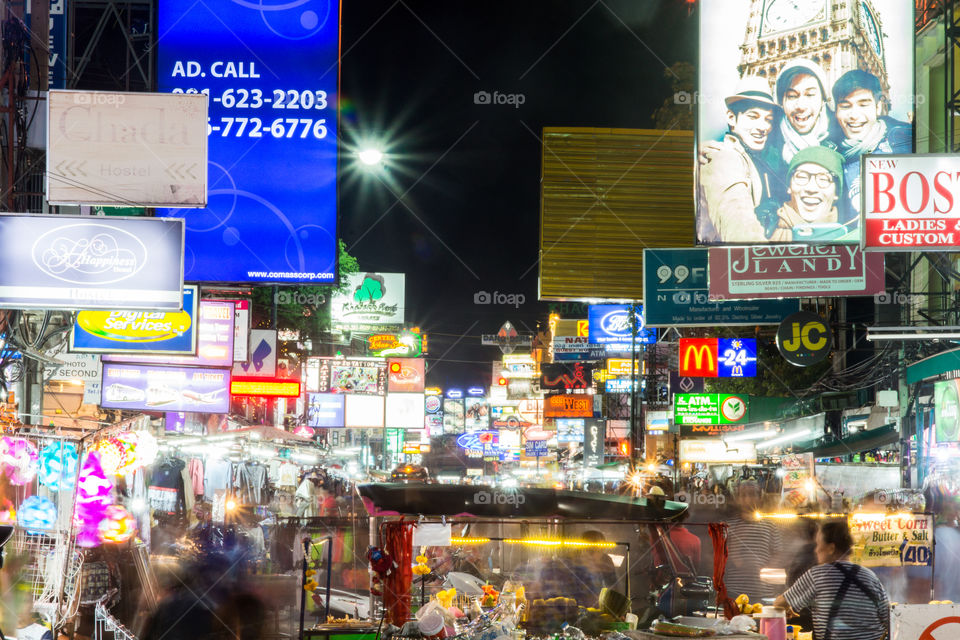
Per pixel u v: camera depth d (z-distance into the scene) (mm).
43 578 8852
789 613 8797
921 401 21062
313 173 16734
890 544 9945
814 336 20031
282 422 41750
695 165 16609
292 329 32000
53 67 16875
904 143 16281
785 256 17328
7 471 9109
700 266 20375
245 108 16719
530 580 9508
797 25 16641
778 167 16469
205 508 21281
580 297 20656
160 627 9867
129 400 18391
